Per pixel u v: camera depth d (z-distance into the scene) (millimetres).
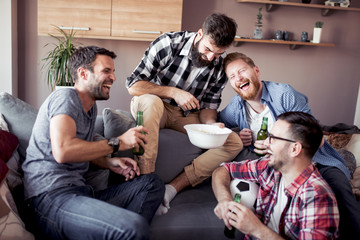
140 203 1660
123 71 4020
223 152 2053
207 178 2182
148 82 2125
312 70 4344
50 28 3461
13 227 1354
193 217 1753
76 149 1456
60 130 1453
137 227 1329
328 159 1931
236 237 1639
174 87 2094
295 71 4316
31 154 1571
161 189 1752
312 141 1410
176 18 3578
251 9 4051
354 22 4285
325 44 4039
